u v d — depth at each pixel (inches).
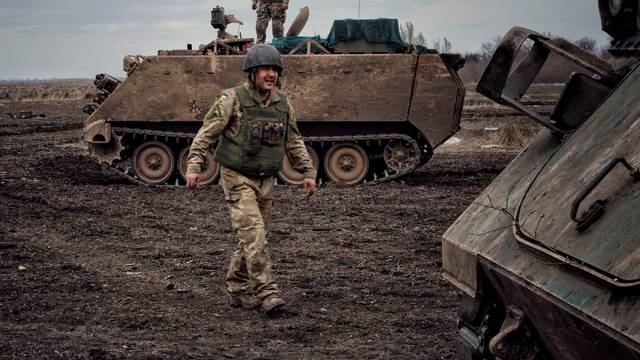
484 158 744.3
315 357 217.0
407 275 313.9
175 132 578.2
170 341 231.5
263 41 618.5
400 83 570.6
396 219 436.8
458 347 172.4
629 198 125.2
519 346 148.7
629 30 169.5
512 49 158.6
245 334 239.9
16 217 430.9
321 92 571.5
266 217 266.1
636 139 135.8
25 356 211.0
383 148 593.6
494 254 146.6
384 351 222.1
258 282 257.9
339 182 582.9
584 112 162.7
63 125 1153.4
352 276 312.0
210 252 355.3
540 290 128.3
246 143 250.8
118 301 274.2
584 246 125.0
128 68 587.8
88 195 516.1
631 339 105.3
